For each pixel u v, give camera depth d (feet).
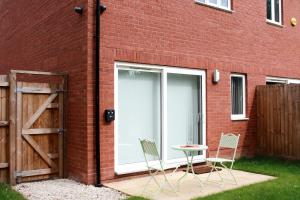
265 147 34.78
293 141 32.50
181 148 22.34
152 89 27.43
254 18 35.68
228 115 32.48
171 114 28.78
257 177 25.77
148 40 26.50
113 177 24.49
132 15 25.63
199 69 30.25
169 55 27.81
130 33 25.46
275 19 39.29
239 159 33.09
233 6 33.45
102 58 24.02
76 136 24.52
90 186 23.02
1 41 43.86
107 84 24.26
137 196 20.44
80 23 24.25
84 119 23.65
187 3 29.35
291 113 32.68
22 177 23.65
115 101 24.77
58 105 25.11
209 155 30.55
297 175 26.18
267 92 34.63
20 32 36.35
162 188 22.62
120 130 25.61
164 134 27.71
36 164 24.20
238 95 34.76
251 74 35.04
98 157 23.57
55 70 27.76
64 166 25.31
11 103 23.02
